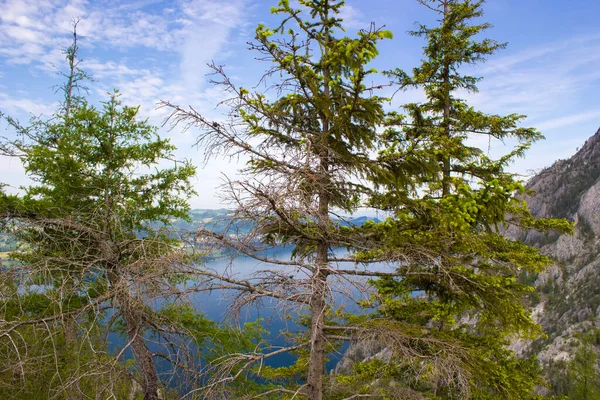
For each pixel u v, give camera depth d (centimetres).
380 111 610
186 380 663
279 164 573
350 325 604
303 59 664
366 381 760
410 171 621
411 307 835
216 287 545
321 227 579
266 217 509
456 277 598
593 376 3378
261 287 557
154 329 818
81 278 710
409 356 517
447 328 875
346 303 497
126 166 923
